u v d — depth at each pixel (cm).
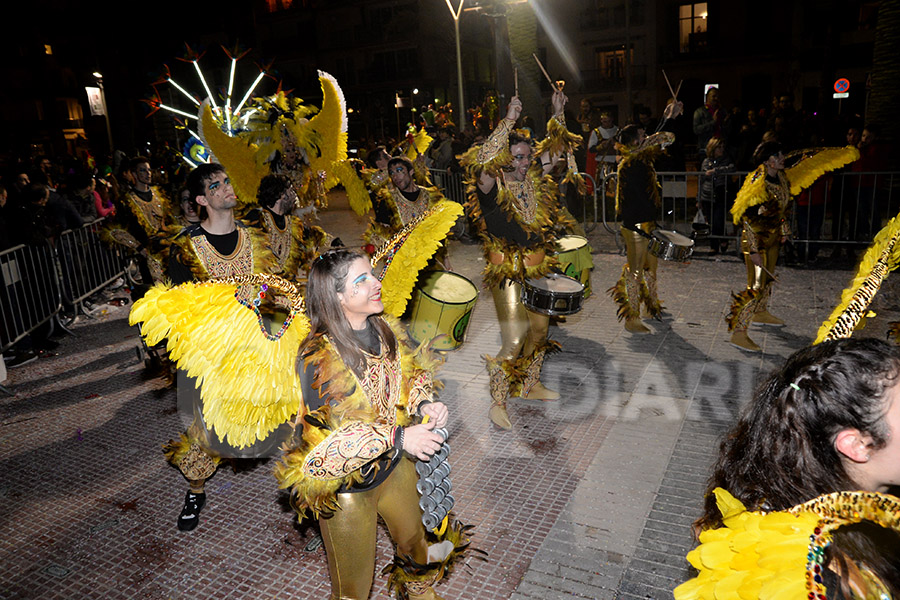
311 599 316
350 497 242
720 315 697
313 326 236
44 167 1216
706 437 443
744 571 136
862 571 127
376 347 244
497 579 320
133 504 409
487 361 475
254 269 372
